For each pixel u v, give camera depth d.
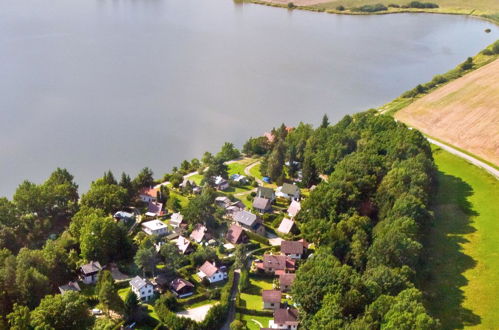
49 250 147.62
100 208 178.50
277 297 140.50
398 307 118.00
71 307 116.75
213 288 148.50
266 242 171.38
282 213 190.75
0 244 156.75
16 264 135.62
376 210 178.50
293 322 131.75
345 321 118.88
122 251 157.62
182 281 145.62
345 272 132.38
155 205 188.50
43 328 109.75
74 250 157.38
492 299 146.38
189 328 127.44
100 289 132.25
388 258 142.12
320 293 130.00
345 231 158.75
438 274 157.00
